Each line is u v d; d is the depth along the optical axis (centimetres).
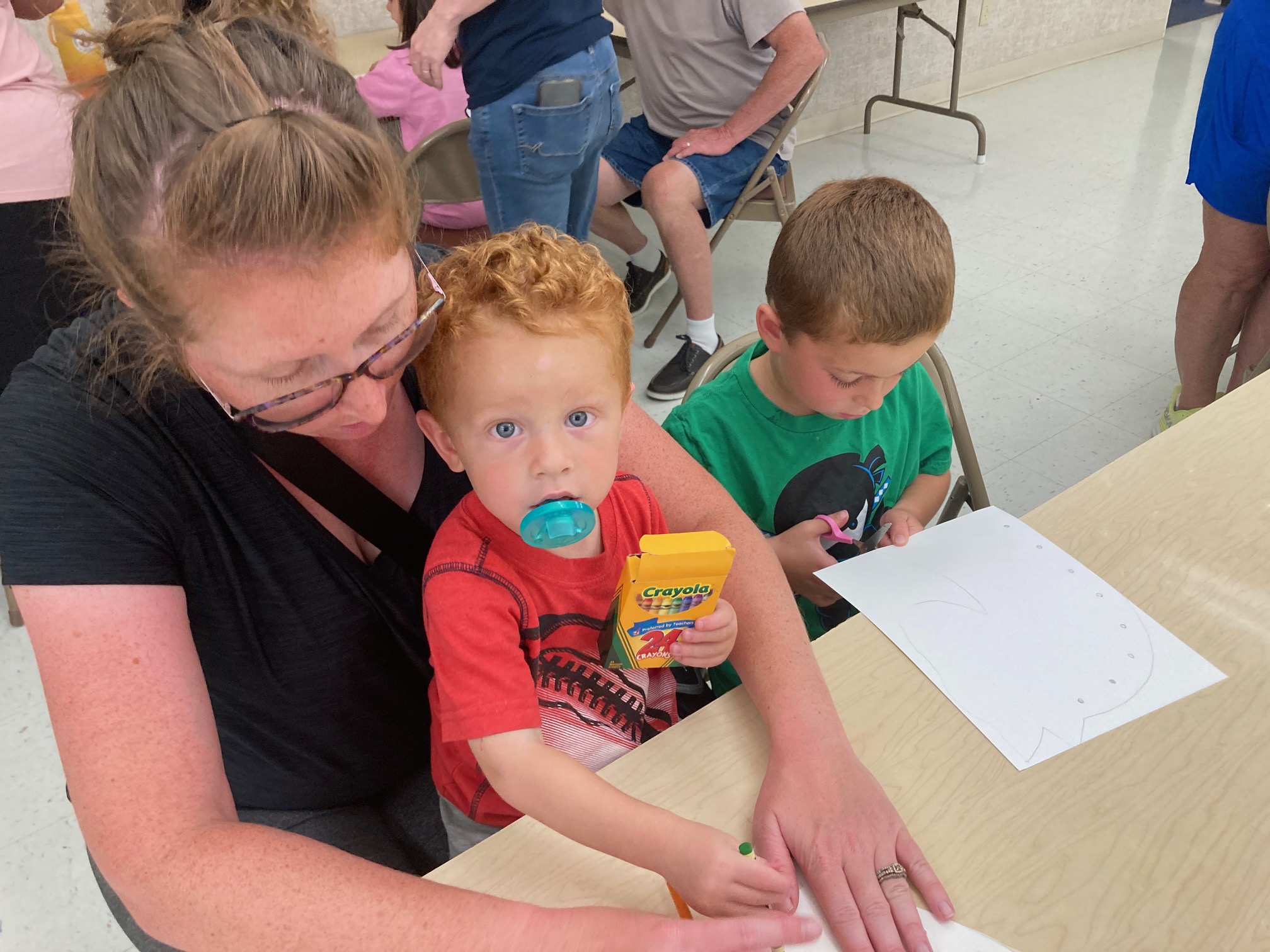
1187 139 428
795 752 75
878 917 65
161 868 60
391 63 239
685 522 92
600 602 82
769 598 85
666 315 294
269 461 73
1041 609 91
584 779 70
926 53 467
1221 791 75
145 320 59
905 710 82
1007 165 411
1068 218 362
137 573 68
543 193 229
